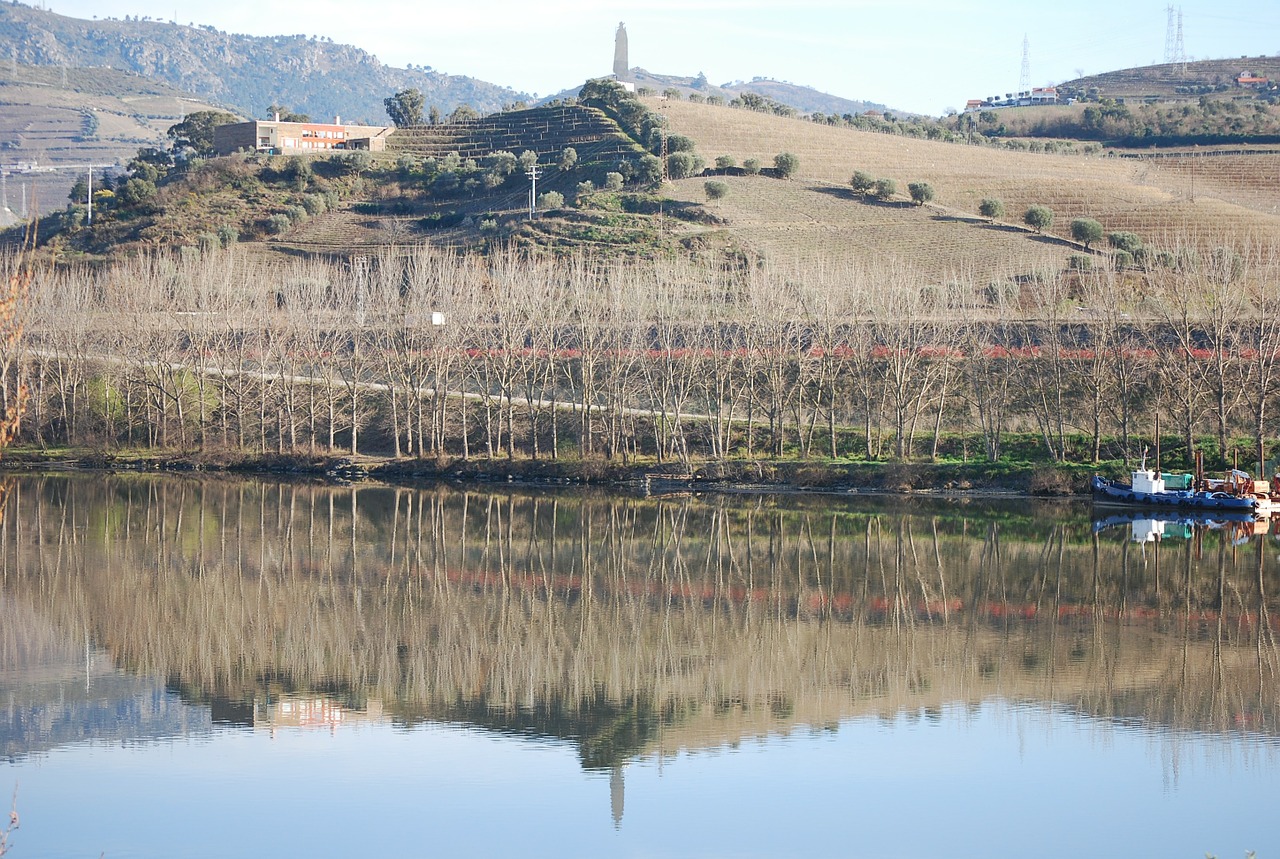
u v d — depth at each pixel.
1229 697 56.09
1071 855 41.75
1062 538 88.56
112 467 123.38
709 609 71.19
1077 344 117.94
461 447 123.88
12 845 42.50
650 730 53.03
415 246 193.25
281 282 163.75
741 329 123.75
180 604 72.00
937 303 128.38
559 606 72.00
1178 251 144.25
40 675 59.66
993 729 52.72
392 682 59.00
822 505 101.50
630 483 110.62
